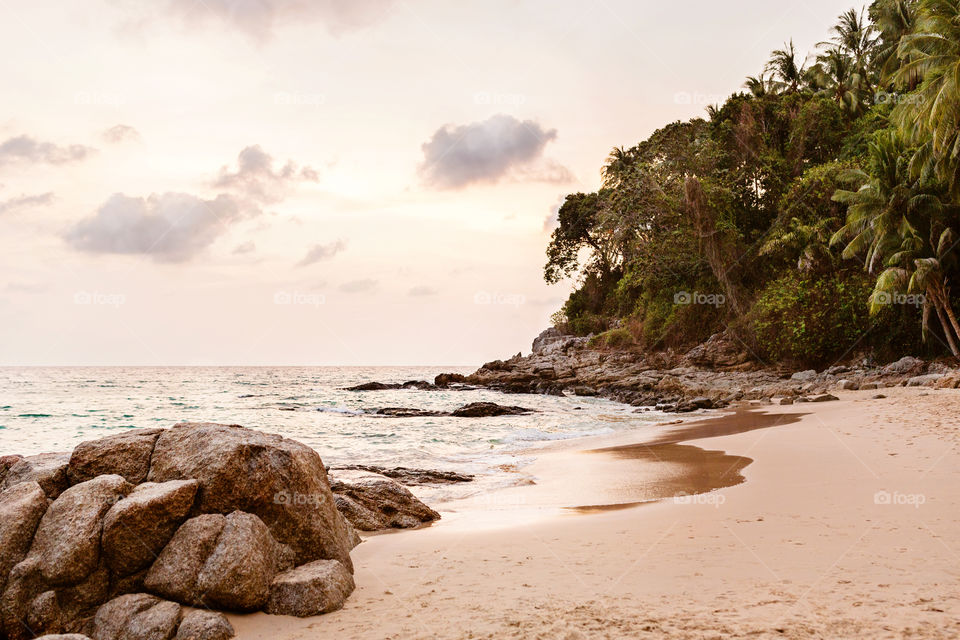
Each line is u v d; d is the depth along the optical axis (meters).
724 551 7.08
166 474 6.66
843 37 59.09
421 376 146.75
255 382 91.38
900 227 33.22
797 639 4.56
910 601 5.23
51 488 6.71
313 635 5.19
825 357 39.97
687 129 60.25
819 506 9.02
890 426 16.73
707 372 44.38
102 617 5.52
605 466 15.40
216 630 5.20
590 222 76.06
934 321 35.69
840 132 53.28
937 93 26.08
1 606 5.45
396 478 14.08
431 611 5.59
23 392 60.31
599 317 70.69
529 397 46.12
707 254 50.34
